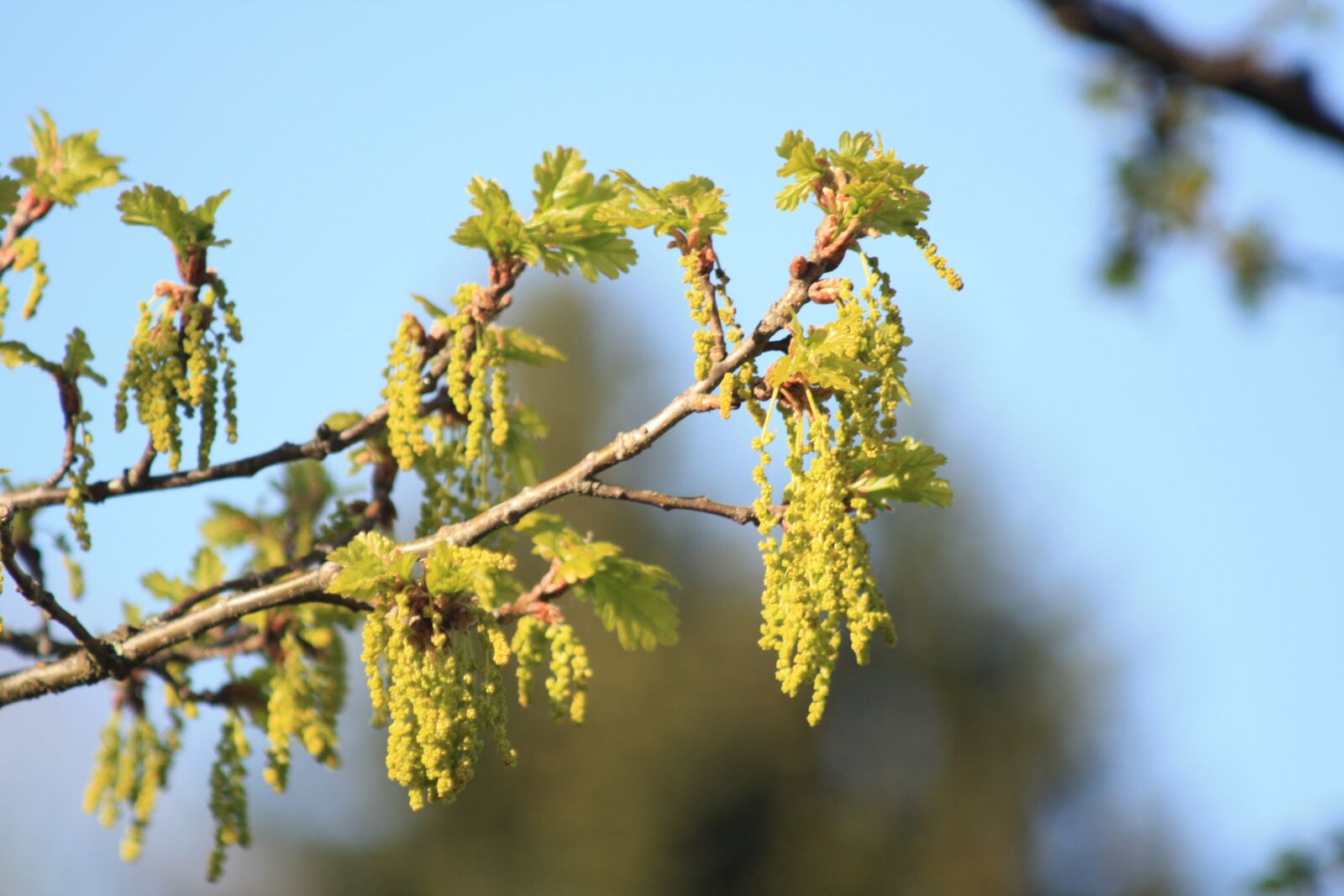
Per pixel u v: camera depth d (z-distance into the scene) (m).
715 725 27.50
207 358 5.61
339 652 6.84
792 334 5.04
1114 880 29.45
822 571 4.64
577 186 6.04
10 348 5.73
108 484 5.91
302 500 7.55
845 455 4.92
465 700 4.73
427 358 5.88
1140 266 3.77
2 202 6.18
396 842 27.30
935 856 28.53
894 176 5.04
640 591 5.97
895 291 4.99
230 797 6.53
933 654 29.84
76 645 6.77
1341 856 4.89
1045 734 29.45
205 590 6.06
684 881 26.72
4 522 5.38
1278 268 3.61
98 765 6.53
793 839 27.38
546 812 26.72
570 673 5.78
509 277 5.91
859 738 29.06
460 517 6.16
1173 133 3.43
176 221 5.60
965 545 30.52
